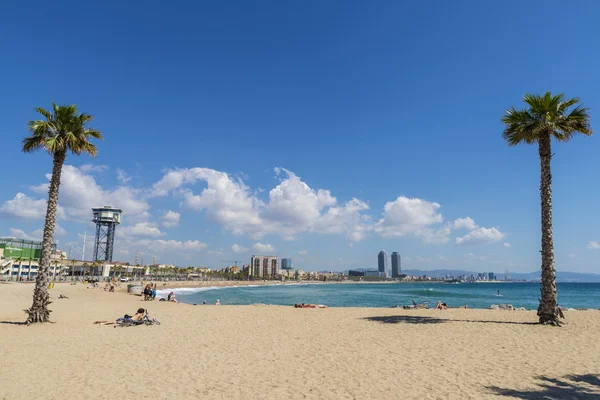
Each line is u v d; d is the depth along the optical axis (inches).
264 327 792.9
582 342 589.9
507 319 878.4
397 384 376.8
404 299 3090.6
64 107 806.5
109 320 898.1
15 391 358.0
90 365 460.8
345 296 3654.0
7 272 4608.8
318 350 550.6
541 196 802.8
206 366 456.1
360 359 489.7
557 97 781.3
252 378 402.0
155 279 7357.3
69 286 3366.1
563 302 2955.2
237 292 4810.5
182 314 1066.7
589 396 338.0
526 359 482.0
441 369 434.3
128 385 376.5
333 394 346.9
